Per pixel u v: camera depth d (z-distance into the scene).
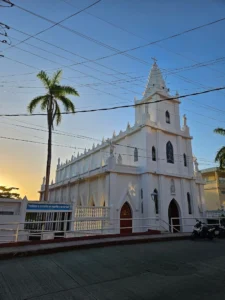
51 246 10.35
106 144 30.28
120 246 11.74
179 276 6.70
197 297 5.16
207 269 7.52
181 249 11.19
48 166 19.39
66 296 5.19
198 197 28.20
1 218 13.57
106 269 7.34
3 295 5.22
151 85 28.67
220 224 18.09
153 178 22.73
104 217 17.53
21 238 13.62
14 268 7.45
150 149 23.45
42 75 21.28
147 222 20.67
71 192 31.42
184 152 27.25
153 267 7.63
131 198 21.64
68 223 15.84
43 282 6.09
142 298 5.09
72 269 7.32
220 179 38.41
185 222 23.36
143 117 24.61
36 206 14.84
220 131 27.86
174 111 28.12
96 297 5.14
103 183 23.28
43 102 20.84
